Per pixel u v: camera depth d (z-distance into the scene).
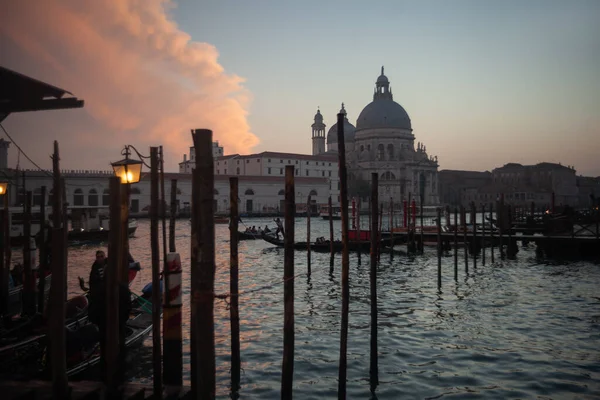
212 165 6.72
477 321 16.11
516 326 15.46
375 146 145.88
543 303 19.02
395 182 136.12
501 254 33.41
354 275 26.41
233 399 10.01
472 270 28.42
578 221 50.22
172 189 15.62
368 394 10.26
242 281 25.12
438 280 22.52
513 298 20.03
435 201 146.38
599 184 174.62
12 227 41.41
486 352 12.83
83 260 33.03
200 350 6.62
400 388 10.55
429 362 12.10
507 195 159.62
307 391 10.37
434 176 147.25
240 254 37.50
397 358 12.38
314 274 26.91
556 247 34.25
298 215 104.25
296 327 15.24
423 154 146.62
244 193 105.00
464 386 10.64
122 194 8.91
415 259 33.66
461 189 172.00
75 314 12.59
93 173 85.50
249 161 124.44
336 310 17.72
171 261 8.27
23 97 7.38
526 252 38.94
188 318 16.05
